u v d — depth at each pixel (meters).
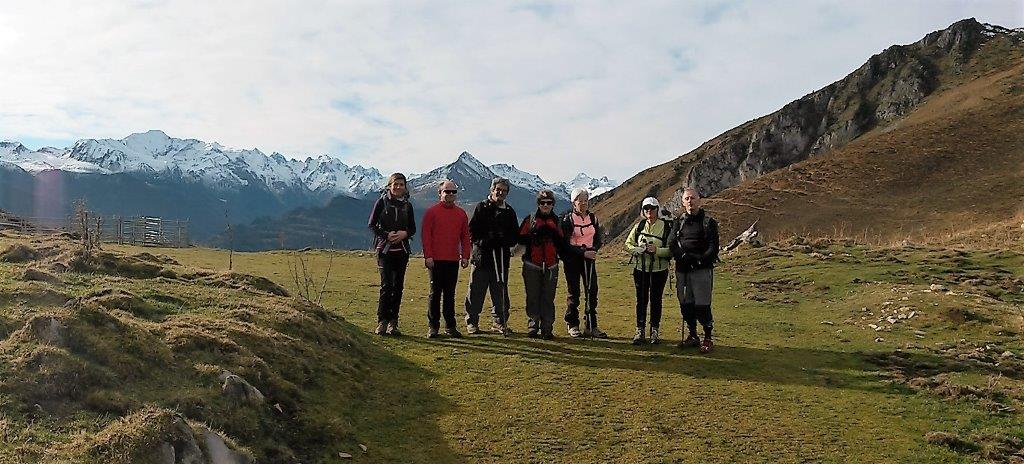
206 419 5.60
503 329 10.51
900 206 55.53
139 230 35.22
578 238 10.42
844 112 116.81
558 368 8.59
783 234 54.09
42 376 5.28
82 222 14.04
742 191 66.56
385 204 10.15
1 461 4.24
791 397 7.72
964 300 12.25
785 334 10.81
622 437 6.54
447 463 5.91
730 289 15.02
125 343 6.14
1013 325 10.84
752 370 8.72
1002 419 7.19
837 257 17.28
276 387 6.59
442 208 10.24
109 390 5.48
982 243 19.75
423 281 16.45
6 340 5.73
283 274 17.03
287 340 7.79
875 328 10.95
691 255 9.56
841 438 6.63
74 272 9.50
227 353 6.77
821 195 60.97
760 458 6.18
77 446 4.53
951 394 7.80
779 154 116.56
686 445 6.39
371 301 13.14
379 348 9.20
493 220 10.53
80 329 5.95
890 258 16.83
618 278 17.16
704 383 8.14
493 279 10.60
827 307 13.00
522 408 7.19
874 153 67.31
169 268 10.58
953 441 6.56
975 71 108.06
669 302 13.68
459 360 8.83
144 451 4.55
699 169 121.12
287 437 5.95
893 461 6.18
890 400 7.68
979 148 63.28
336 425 6.29
